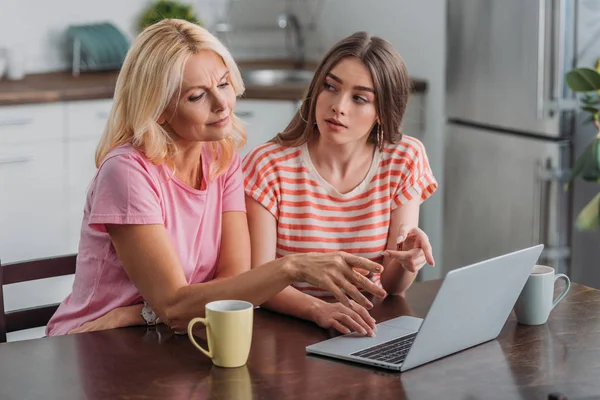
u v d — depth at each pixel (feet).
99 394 5.09
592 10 10.81
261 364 5.53
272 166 7.24
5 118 12.44
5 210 12.66
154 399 5.01
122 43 14.92
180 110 6.12
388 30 14.42
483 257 12.55
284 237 7.24
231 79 6.36
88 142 13.14
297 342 5.93
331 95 6.92
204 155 6.70
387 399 5.01
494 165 12.11
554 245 11.27
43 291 12.96
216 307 5.57
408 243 6.68
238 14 16.40
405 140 7.42
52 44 14.87
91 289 6.60
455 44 12.58
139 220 6.12
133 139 6.32
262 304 6.63
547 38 10.91
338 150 7.22
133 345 5.85
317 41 16.28
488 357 5.68
